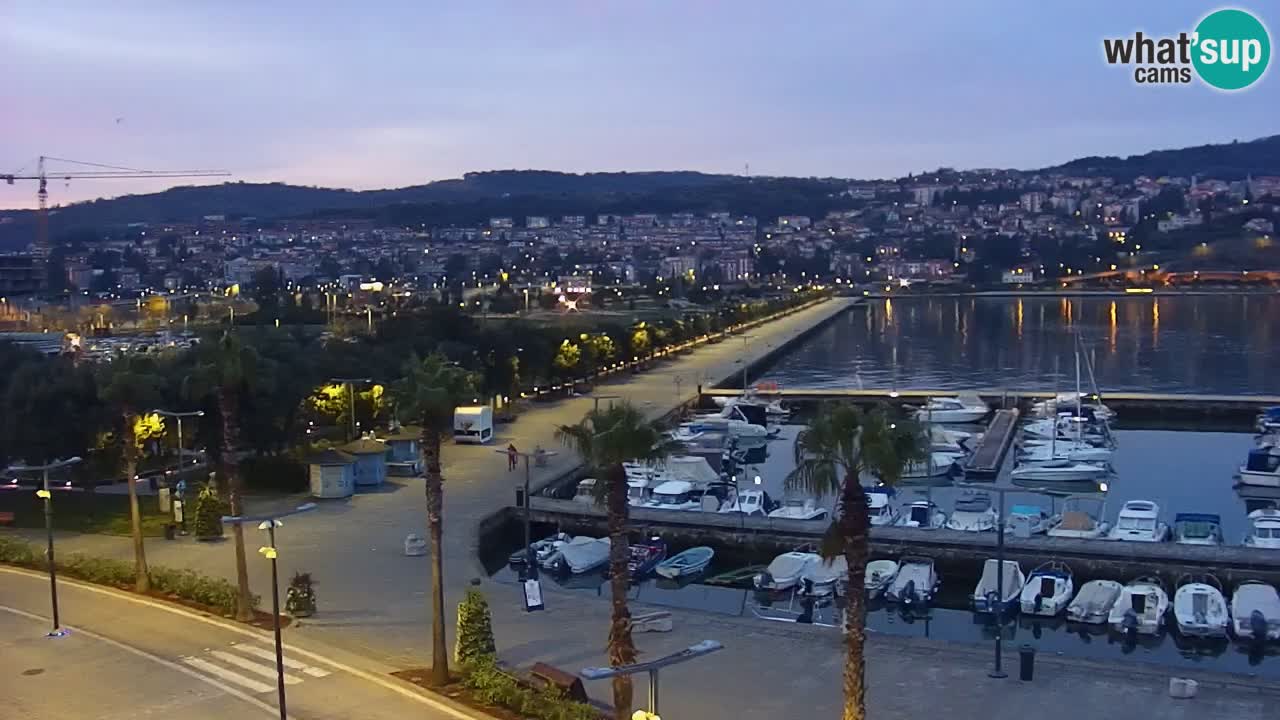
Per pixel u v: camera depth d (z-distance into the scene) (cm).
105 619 4812
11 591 5269
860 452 3056
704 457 9431
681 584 6631
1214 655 5312
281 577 5603
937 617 5962
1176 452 11056
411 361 4303
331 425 9738
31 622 4762
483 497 7725
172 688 3962
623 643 3475
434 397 3866
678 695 3994
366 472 8100
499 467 8869
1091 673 4241
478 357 12388
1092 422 11688
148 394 5369
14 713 3734
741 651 4506
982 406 13050
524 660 4362
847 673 3159
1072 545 6531
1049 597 5809
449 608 5056
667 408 12569
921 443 3148
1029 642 5525
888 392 14488
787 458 10875
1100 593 5822
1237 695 3988
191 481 8006
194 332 19900
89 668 4181
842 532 3147
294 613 4900
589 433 3475
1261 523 7181
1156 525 7206
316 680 4041
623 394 14012
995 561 6288
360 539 6438
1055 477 9431
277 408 8038
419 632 4678
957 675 4228
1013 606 5822
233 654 4344
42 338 17038
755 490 8288
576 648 4519
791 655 4453
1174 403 13075
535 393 13525
